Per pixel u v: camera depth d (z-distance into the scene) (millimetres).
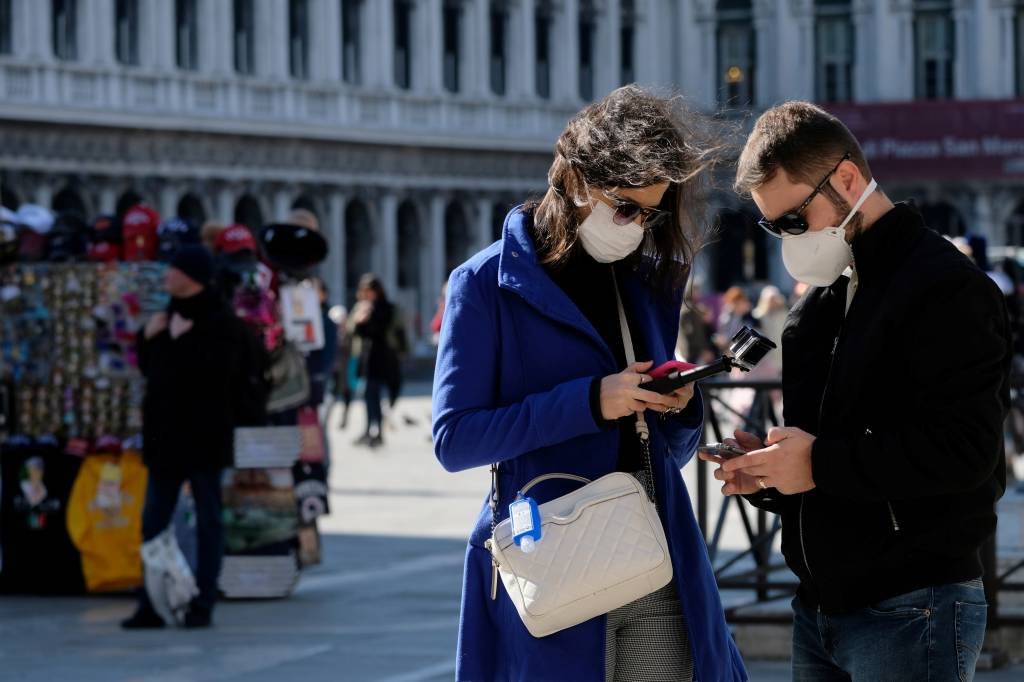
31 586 19203
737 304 40531
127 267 19219
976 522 6680
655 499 7102
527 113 93062
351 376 38812
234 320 16766
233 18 78062
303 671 14305
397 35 87250
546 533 6805
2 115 66562
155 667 14672
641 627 7090
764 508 7223
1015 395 22281
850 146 6777
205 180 75875
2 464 19188
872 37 97875
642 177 6707
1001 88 96188
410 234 89062
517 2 92500
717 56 100312
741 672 7379
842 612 6801
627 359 7191
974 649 6688
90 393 19203
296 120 79750
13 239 19469
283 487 18469
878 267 6762
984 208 92500
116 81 71625
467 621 7094
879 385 6707
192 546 18484
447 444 6949
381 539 23188
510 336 7059
